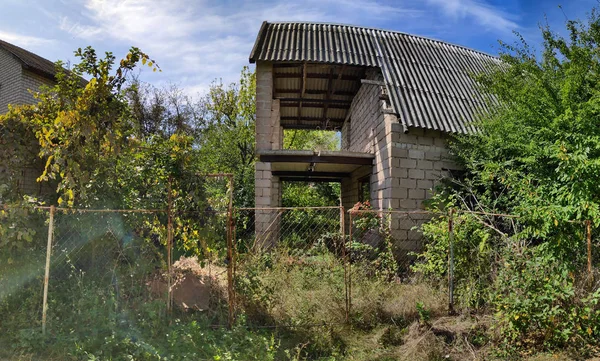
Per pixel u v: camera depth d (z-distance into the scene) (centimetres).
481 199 704
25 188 596
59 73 493
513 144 676
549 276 423
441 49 1128
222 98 2012
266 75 960
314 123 1486
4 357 364
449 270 514
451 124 819
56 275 491
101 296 461
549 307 405
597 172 451
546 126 624
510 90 726
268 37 1013
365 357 408
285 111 1364
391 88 858
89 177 506
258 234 895
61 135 470
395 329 463
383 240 771
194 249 507
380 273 624
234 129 1834
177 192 507
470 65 1084
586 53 613
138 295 482
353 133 1215
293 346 426
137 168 524
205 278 524
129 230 527
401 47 1059
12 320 413
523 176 622
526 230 477
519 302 405
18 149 505
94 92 473
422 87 898
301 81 1146
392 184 803
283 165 1062
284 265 584
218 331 438
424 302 508
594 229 476
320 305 493
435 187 816
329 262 591
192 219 498
